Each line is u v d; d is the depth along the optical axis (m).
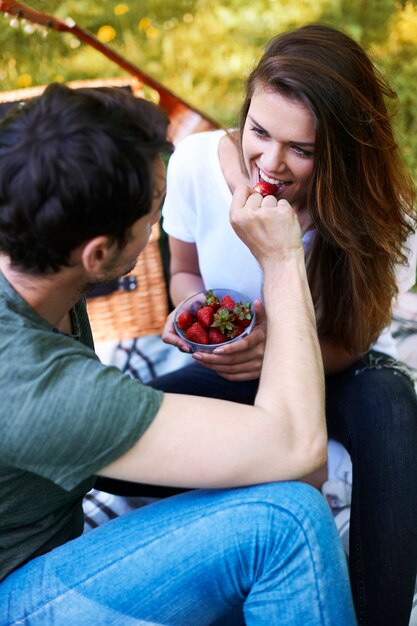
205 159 1.54
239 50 3.33
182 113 2.11
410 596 1.34
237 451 1.01
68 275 1.00
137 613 1.08
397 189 1.43
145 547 1.07
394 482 1.39
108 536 1.10
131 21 3.46
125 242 0.99
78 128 0.90
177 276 1.82
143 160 0.93
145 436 0.98
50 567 1.10
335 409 1.59
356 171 1.33
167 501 1.12
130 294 2.11
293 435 1.04
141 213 0.97
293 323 1.15
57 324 1.10
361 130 1.29
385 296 1.52
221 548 1.05
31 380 0.94
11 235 0.94
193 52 3.33
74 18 3.38
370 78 1.30
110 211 0.93
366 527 1.37
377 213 1.39
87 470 0.97
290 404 1.06
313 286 1.53
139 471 0.99
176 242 1.73
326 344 1.58
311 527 1.04
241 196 1.27
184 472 1.00
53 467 0.97
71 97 0.93
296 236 1.21
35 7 3.37
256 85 1.31
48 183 0.89
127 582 1.07
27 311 1.00
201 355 1.45
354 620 1.09
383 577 1.33
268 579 1.06
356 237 1.39
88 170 0.89
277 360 1.11
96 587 1.07
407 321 2.22
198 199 1.57
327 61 1.24
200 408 1.01
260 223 1.21
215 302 1.51
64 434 0.94
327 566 1.05
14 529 1.11
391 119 1.42
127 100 0.96
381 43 3.29
